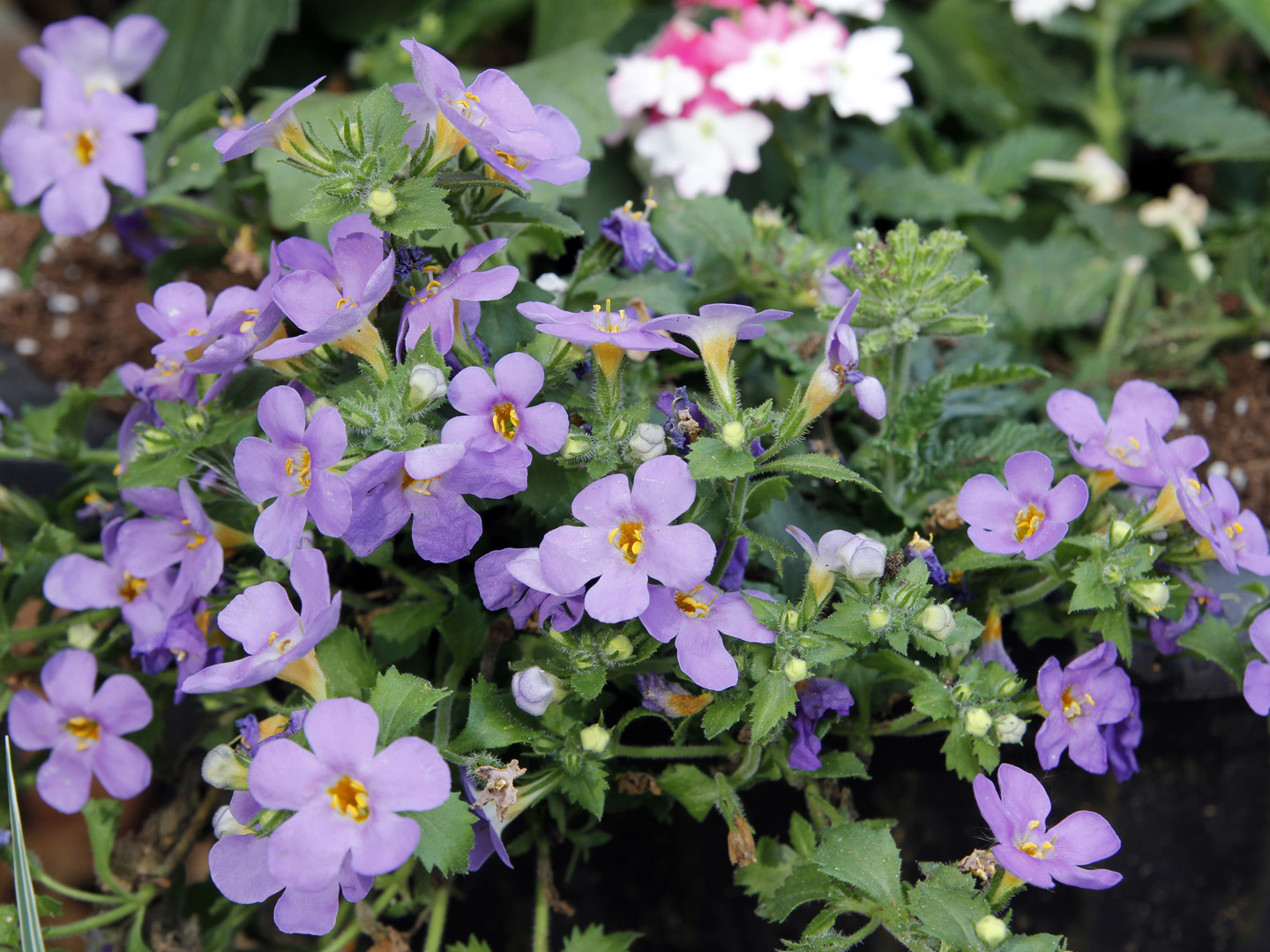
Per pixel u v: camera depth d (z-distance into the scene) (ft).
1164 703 1.10
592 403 0.92
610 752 0.95
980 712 0.92
